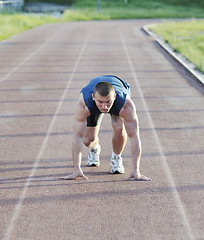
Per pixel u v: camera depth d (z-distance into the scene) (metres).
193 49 15.18
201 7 51.09
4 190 4.04
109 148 5.34
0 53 14.49
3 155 5.06
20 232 3.29
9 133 5.95
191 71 10.77
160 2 53.38
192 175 4.47
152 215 3.56
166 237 3.21
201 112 7.16
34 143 5.52
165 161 4.89
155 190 4.06
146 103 7.76
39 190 4.05
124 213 3.59
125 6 49.28
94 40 18.58
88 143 4.43
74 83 9.43
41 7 48.78
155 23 30.64
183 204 3.77
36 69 11.27
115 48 15.81
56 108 7.32
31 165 4.73
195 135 5.91
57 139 5.67
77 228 3.33
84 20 35.59
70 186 4.13
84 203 3.77
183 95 8.44
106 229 3.32
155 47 16.27
